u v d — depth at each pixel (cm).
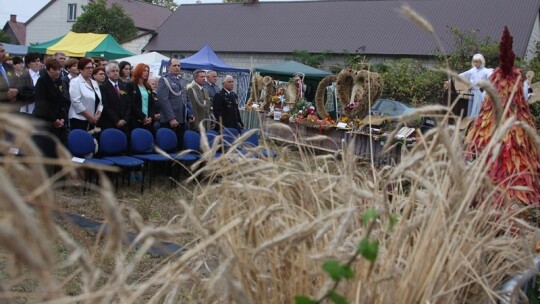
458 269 163
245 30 2730
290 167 195
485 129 324
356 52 2292
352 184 162
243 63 2605
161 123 769
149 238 139
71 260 119
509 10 2228
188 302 182
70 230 443
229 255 149
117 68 708
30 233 76
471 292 173
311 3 2755
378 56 2283
